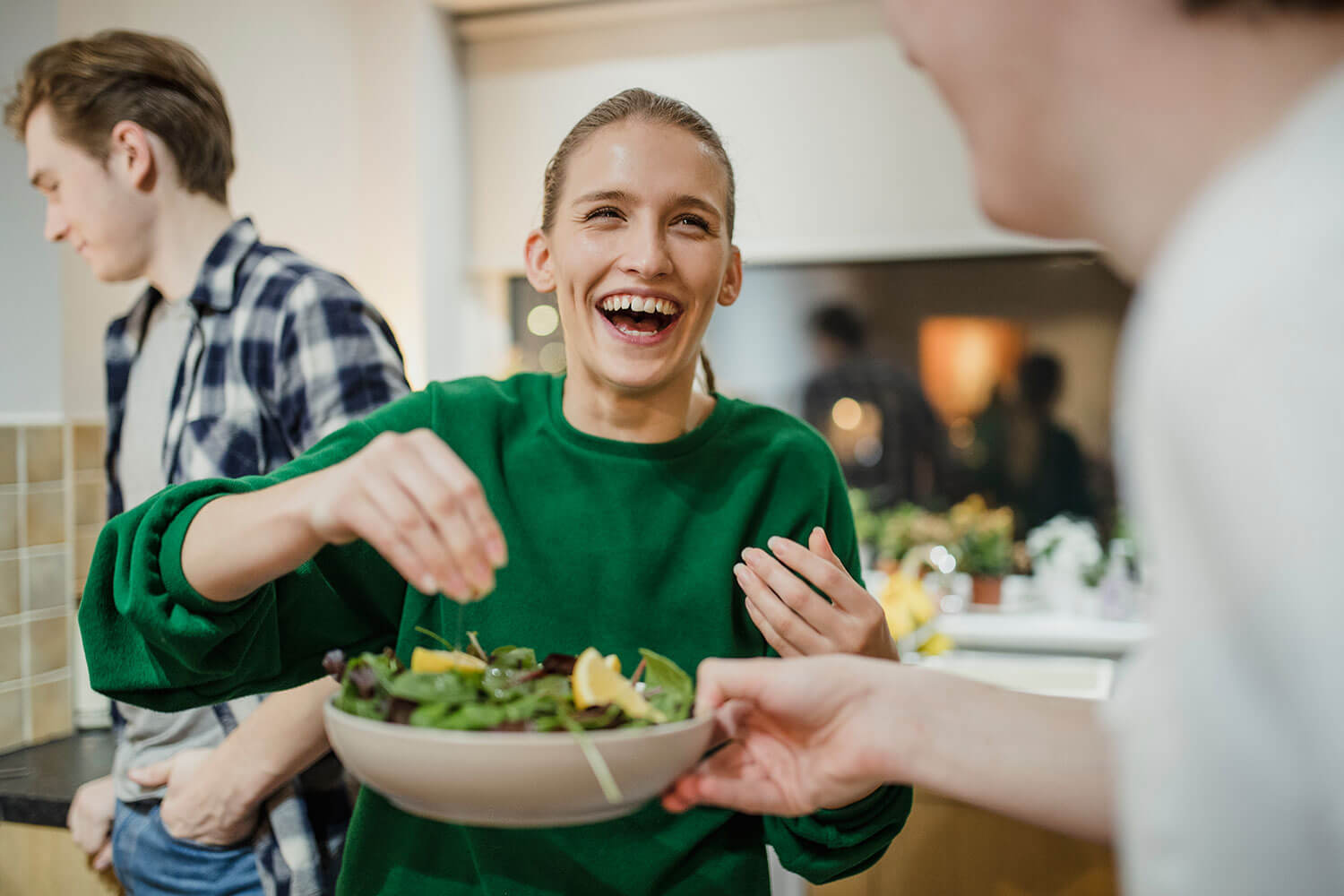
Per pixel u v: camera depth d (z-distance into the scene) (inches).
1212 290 12.4
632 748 21.8
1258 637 12.0
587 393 36.9
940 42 16.6
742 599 36.6
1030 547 136.9
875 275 148.6
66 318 76.8
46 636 72.1
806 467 38.7
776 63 145.5
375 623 36.4
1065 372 144.3
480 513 23.4
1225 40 13.9
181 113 53.2
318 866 49.1
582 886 32.8
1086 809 23.8
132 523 29.2
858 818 32.4
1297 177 12.3
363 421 35.7
